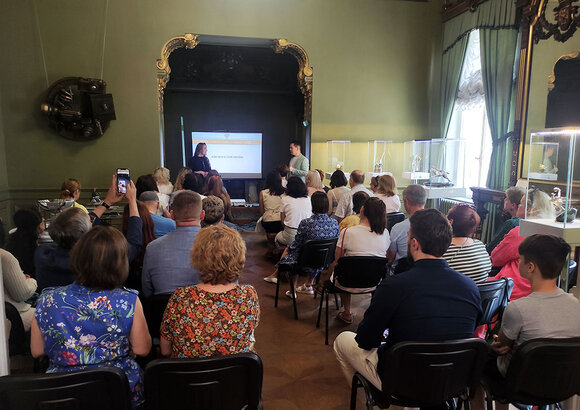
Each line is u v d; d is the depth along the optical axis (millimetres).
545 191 2246
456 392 1646
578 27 4121
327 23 6203
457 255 2311
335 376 2688
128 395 1363
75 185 4137
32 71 5473
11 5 5344
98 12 5555
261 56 9156
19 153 5555
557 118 4355
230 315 1556
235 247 1590
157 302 2189
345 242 3143
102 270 1436
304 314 3678
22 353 2100
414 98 6586
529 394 1605
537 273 1683
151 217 2754
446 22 6418
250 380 1452
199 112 9672
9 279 2137
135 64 5699
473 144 6293
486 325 2465
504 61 5148
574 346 1498
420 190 3160
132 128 5773
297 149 6270
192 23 5781
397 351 1536
